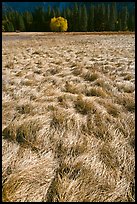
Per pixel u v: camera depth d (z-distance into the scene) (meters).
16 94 7.18
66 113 5.63
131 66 11.95
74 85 7.95
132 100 6.55
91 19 101.00
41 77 9.58
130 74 9.75
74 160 4.04
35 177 3.65
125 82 8.66
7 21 95.88
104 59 15.11
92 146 4.47
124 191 3.55
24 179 3.57
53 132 4.87
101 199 3.41
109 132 4.93
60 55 17.98
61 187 3.46
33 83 8.45
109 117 5.55
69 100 6.59
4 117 5.65
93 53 19.61
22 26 97.75
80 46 28.91
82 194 3.41
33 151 4.33
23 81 8.59
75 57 16.66
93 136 4.84
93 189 3.50
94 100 6.56
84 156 4.13
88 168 3.83
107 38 49.38
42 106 6.11
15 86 8.10
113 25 101.56
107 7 109.25
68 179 3.61
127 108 6.25
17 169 3.77
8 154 4.17
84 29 98.44
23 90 7.54
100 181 3.64
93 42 37.28
